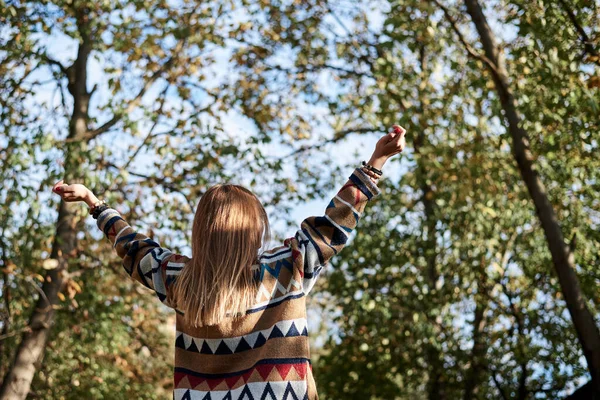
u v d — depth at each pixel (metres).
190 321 1.74
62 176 8.98
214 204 1.82
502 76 8.05
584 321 7.45
